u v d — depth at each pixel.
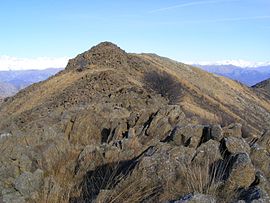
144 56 108.94
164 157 7.77
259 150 8.12
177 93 78.31
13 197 7.86
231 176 6.85
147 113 14.28
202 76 120.12
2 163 9.32
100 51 82.69
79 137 13.27
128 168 8.48
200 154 7.97
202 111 70.62
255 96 130.88
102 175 8.91
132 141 10.34
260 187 6.45
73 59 83.94
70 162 9.86
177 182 7.18
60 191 8.04
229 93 115.75
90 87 56.94
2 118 67.12
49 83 73.44
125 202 6.92
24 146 10.39
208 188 6.67
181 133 9.52
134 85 58.47
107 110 19.69
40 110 52.44
